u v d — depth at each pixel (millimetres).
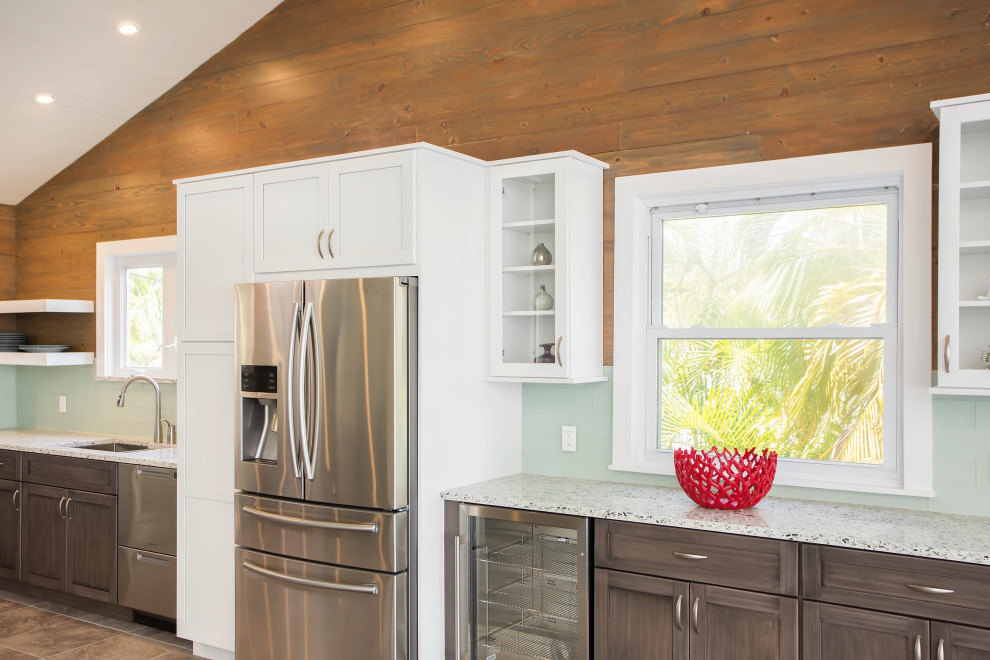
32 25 4016
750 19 3131
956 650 2254
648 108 3336
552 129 3555
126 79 4621
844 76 2955
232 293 3646
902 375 2861
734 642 2564
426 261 3111
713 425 3277
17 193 5492
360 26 4094
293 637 3293
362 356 3111
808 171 2986
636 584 2732
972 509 2744
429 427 3133
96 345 5176
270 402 3527
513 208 3354
